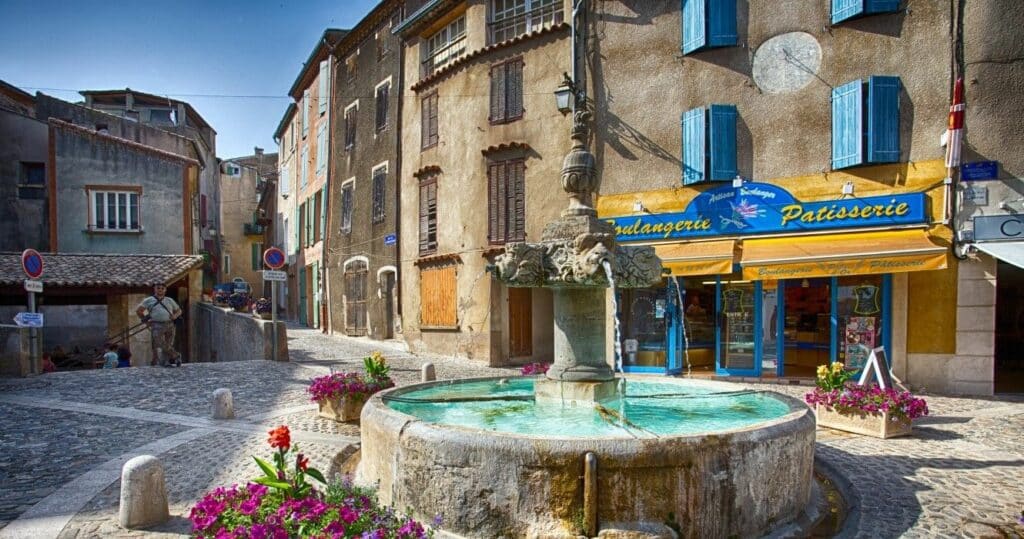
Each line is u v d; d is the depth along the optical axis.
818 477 6.22
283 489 3.89
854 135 12.01
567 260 5.90
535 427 5.46
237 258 45.25
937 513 5.13
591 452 4.13
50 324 20.20
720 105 13.34
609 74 14.79
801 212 12.55
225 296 26.62
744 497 4.39
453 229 17.56
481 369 15.02
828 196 12.41
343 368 14.09
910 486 5.85
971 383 11.25
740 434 4.43
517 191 15.99
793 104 12.84
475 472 4.32
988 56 11.23
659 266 6.22
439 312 17.73
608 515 4.14
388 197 20.86
